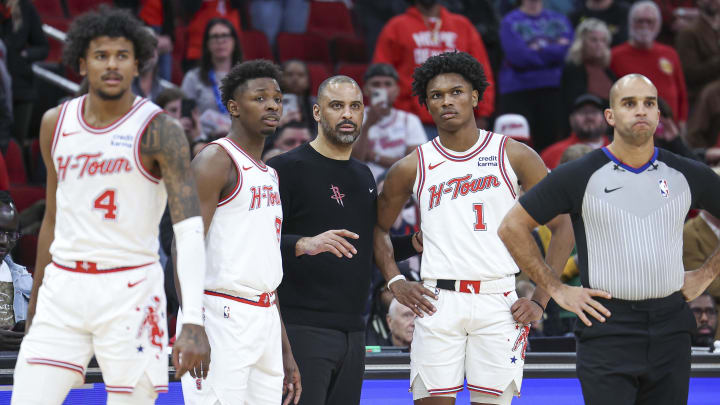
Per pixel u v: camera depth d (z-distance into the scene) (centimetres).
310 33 2272
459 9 2181
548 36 1984
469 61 952
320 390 920
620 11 2223
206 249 844
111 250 693
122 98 696
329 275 929
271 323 862
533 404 1036
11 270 1043
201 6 2019
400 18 1861
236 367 830
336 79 955
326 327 926
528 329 957
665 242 830
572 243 960
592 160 845
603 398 835
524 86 1981
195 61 1992
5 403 907
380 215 996
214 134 1584
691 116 2136
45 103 1947
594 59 1967
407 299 953
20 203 1602
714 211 862
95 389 927
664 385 840
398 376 1026
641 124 817
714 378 1073
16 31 1759
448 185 948
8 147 1689
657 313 831
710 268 860
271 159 960
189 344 680
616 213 829
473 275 930
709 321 1248
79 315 689
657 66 2025
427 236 958
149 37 705
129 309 693
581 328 852
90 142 694
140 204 698
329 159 959
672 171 842
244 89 870
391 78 1684
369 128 1680
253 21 2217
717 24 2192
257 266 843
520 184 973
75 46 689
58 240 705
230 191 845
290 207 944
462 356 944
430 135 1819
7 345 952
